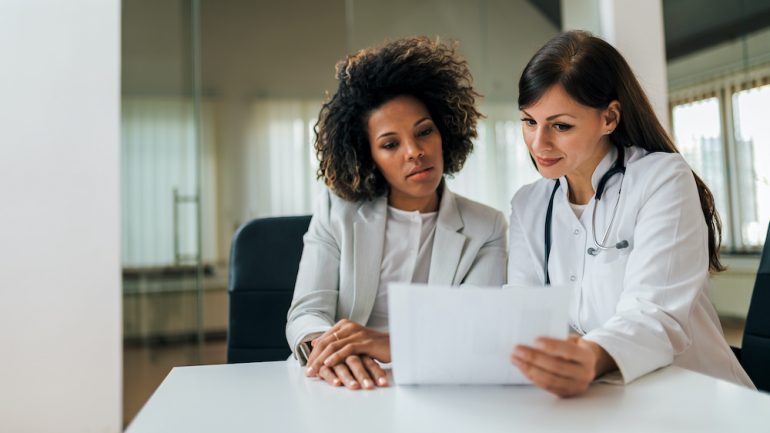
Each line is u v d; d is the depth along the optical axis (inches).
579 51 39.8
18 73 84.6
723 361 41.4
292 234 57.7
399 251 50.9
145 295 99.1
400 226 51.5
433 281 49.7
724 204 89.0
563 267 45.5
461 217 52.9
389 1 131.5
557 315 27.4
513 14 132.0
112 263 85.4
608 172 43.5
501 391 29.1
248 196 202.2
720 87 91.0
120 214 86.3
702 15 92.2
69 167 85.0
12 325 82.2
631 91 41.8
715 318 43.8
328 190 55.9
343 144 51.9
